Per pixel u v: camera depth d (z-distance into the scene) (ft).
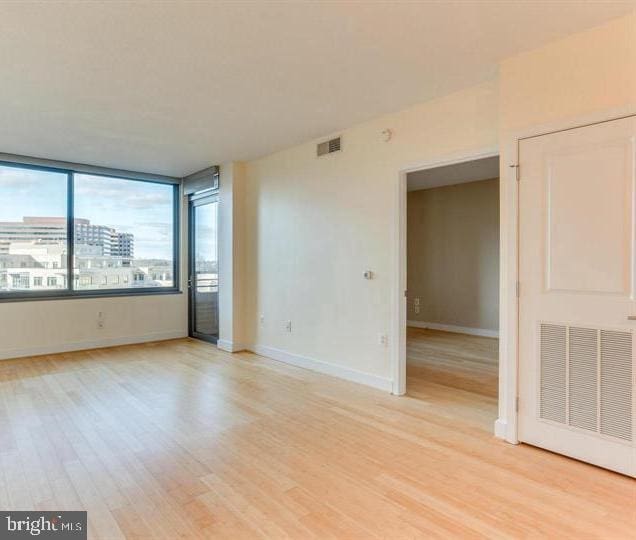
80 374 14.39
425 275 25.09
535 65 8.42
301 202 15.38
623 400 7.43
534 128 8.42
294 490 7.07
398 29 7.71
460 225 23.35
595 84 7.65
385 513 6.42
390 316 12.31
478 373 14.57
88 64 9.05
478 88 10.20
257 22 7.47
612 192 7.48
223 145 15.37
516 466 7.85
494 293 21.95
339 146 13.80
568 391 8.09
